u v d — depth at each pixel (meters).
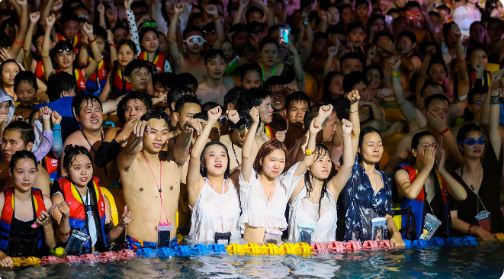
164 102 10.94
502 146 10.30
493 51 14.38
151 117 8.85
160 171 9.00
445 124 10.76
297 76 13.27
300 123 10.48
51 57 12.22
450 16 17.14
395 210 9.78
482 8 17.25
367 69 13.04
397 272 8.16
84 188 8.70
